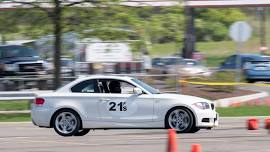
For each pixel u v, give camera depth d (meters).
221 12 177.75
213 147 33.41
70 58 82.19
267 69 89.69
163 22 61.25
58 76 61.59
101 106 40.53
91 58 73.06
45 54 83.12
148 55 83.25
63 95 41.03
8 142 37.91
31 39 65.00
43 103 41.16
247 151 31.62
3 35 69.94
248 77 89.94
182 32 62.91
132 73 78.94
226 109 60.41
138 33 61.47
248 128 44.31
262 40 190.38
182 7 62.88
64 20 60.19
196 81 71.44
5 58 83.25
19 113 59.41
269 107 61.84
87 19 60.25
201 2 132.12
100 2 58.97
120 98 40.47
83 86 41.22
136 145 35.16
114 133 43.25
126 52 72.69
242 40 60.53
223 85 69.19
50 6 60.06
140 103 40.31
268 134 40.84
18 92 61.22
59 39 61.25
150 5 61.22
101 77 41.31
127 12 59.91
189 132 40.91
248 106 62.53
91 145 35.44
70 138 39.78
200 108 40.22
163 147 33.97
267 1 132.88
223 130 43.78
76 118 40.72
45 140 38.72
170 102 40.19
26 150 33.56
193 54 125.06
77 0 60.94
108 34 60.53
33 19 61.25
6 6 63.09
